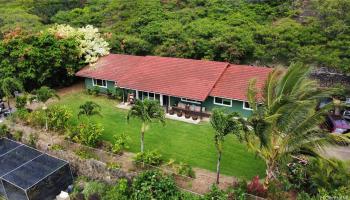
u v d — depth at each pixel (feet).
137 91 104.47
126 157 75.87
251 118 55.72
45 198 72.33
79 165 78.02
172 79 101.71
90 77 114.93
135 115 73.51
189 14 163.53
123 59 120.78
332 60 99.25
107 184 73.05
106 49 127.85
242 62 122.83
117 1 193.67
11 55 113.39
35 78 117.39
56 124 88.69
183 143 82.69
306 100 52.16
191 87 96.32
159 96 101.04
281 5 154.92
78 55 121.70
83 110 85.35
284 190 60.18
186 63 107.34
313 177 59.21
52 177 73.00
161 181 62.80
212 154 77.36
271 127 53.16
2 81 108.37
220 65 102.68
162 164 72.08
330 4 125.80
